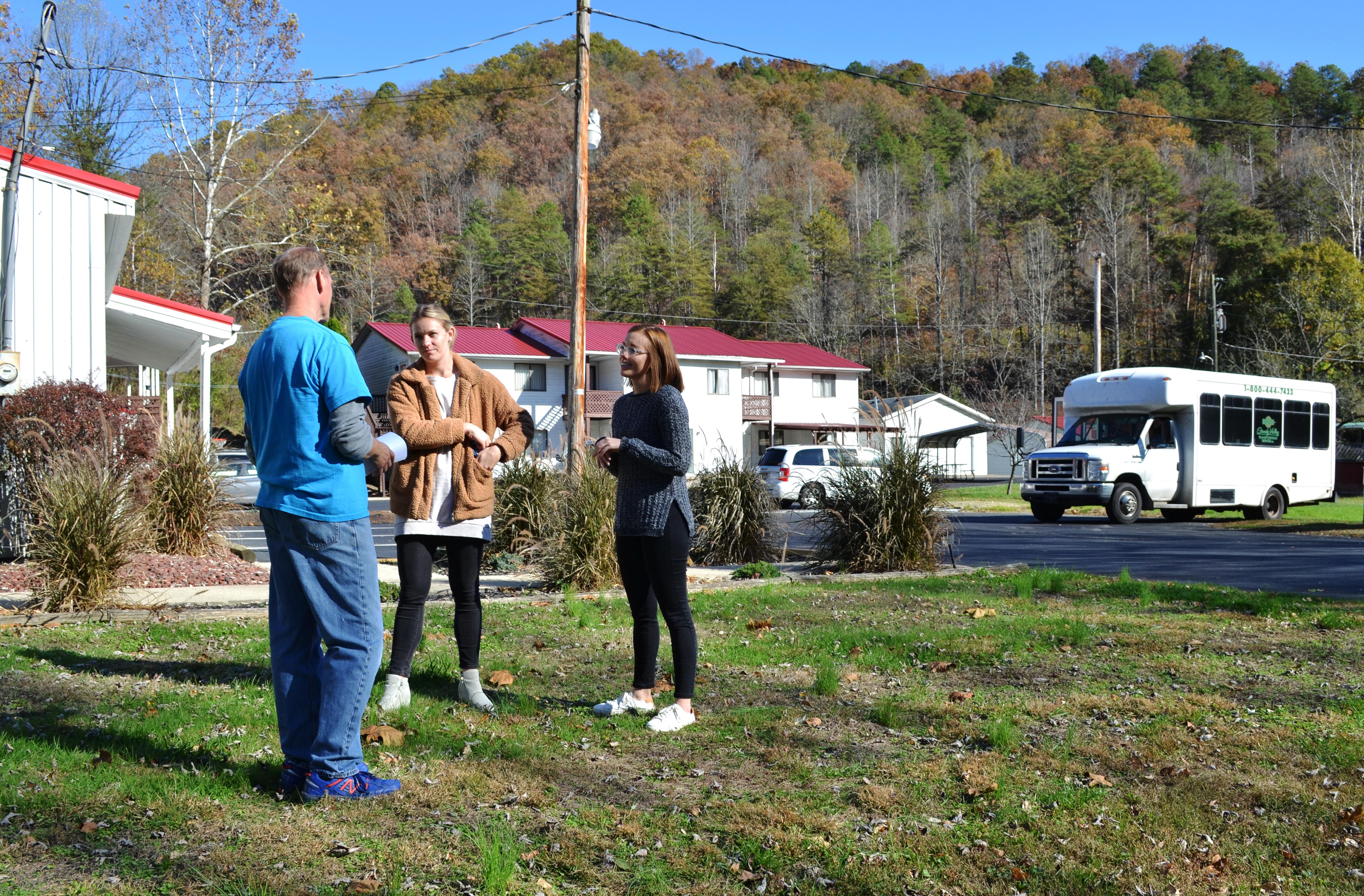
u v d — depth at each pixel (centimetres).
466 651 457
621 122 8800
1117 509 1959
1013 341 7219
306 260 336
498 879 262
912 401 4956
